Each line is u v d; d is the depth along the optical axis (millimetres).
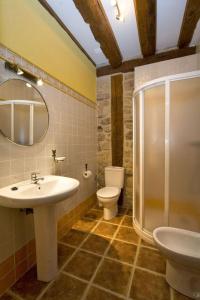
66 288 1271
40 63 1632
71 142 2207
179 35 2166
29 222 1508
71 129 2205
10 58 1314
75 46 2295
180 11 1772
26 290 1260
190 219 1596
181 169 1614
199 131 1520
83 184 2541
